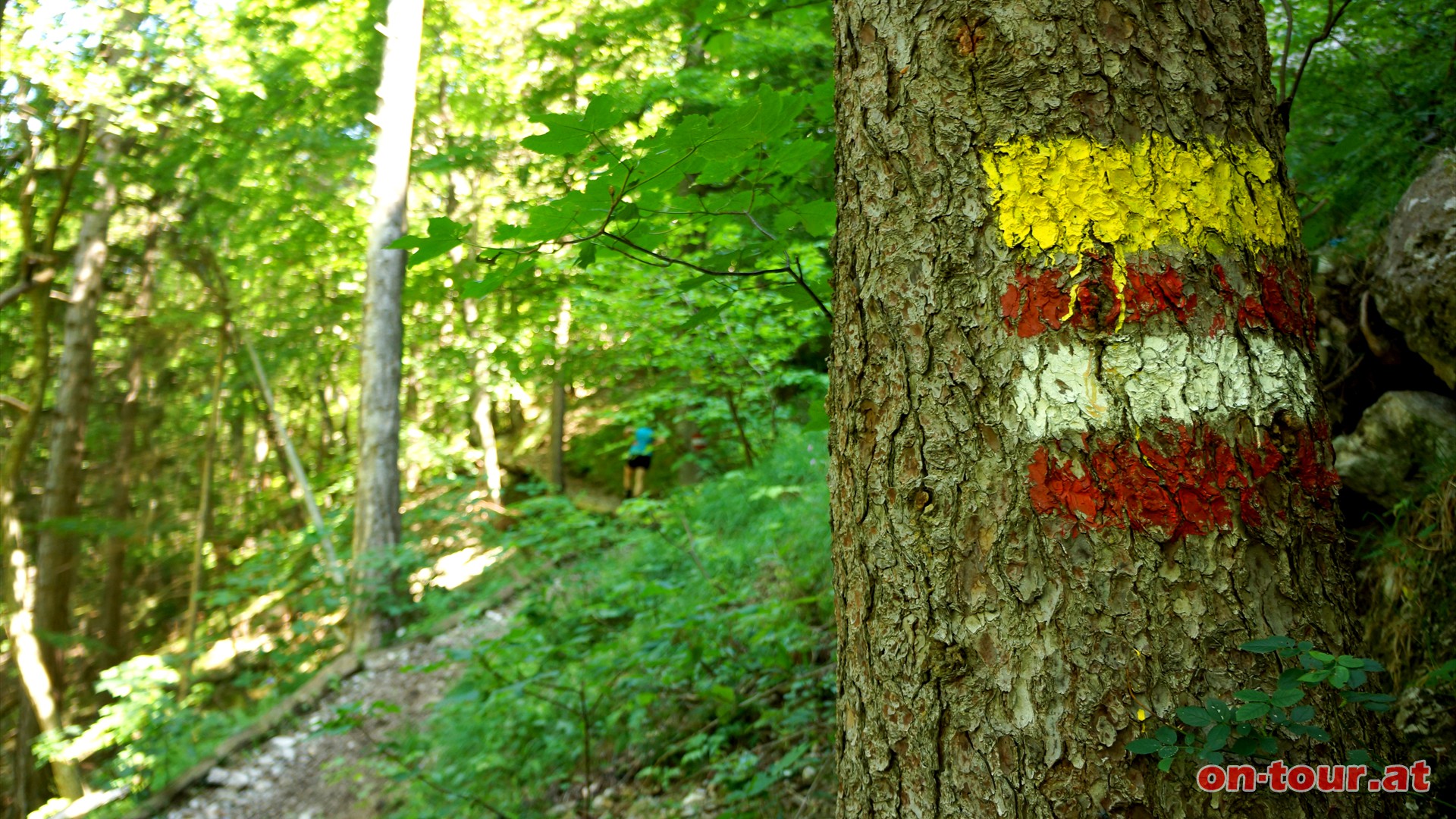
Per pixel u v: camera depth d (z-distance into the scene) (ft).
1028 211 4.00
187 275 51.98
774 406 27.17
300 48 37.29
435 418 64.95
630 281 21.56
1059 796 3.76
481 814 14.33
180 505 62.13
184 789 23.85
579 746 14.33
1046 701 3.81
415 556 30.17
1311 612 3.76
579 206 5.73
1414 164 9.88
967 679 4.01
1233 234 3.98
